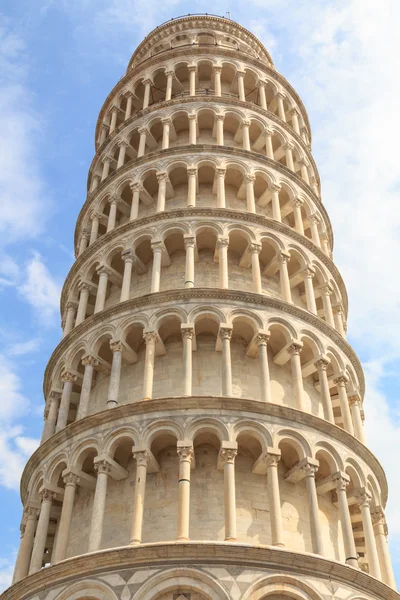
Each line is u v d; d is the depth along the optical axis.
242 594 23.22
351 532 28.47
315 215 44.69
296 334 34.28
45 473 30.86
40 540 28.91
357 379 38.16
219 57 50.91
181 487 26.67
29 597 25.47
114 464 28.89
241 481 29.17
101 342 34.84
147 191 44.16
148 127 46.41
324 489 30.48
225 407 29.17
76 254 47.12
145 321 33.59
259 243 37.81
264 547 24.39
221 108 46.25
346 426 34.12
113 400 31.70
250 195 40.84
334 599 24.48
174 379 33.06
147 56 57.97
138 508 26.67
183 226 38.09
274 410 29.67
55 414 35.59
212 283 37.72
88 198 46.41
